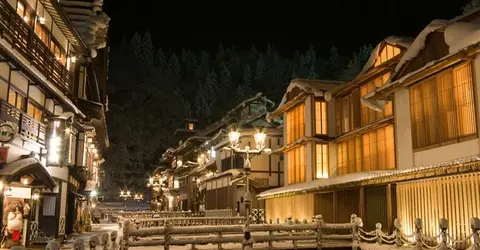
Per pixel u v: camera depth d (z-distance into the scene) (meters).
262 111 59.31
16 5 18.91
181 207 78.56
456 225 16.23
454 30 18.06
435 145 19.20
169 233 17.59
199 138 72.19
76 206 34.25
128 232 16.86
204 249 18.84
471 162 15.11
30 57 19.20
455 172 16.05
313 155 31.59
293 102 34.59
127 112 144.00
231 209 45.59
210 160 58.72
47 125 20.81
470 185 15.70
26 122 18.81
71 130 24.58
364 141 28.36
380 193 21.75
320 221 20.86
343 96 31.55
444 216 16.91
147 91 155.88
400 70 21.72
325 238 20.77
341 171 31.17
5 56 16.38
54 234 24.81
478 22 18.23
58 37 24.80
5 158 16.11
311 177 31.38
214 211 50.81
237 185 45.34
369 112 27.94
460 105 17.84
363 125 28.48
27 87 19.69
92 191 40.72
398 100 22.45
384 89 22.52
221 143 52.62
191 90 194.62
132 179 123.44
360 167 28.53
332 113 32.66
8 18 17.36
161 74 182.75
